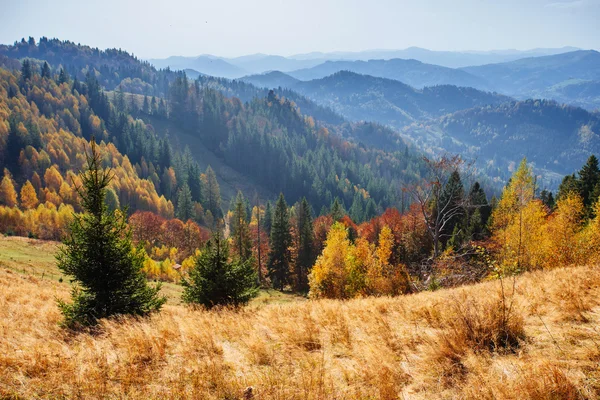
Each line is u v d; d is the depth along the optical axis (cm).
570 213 2319
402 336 650
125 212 1080
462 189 3550
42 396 495
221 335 770
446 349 534
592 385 390
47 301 1534
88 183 1005
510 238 1991
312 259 5319
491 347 543
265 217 8512
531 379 402
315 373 521
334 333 713
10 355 611
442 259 2008
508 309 595
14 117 13038
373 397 449
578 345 498
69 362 595
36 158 12150
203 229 9169
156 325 830
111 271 999
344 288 2814
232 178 18362
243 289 1292
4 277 2244
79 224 995
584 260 1883
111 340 735
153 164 15162
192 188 12975
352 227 6438
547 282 864
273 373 539
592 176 4041
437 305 810
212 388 505
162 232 7919
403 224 4981
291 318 859
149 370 571
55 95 18812
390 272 2661
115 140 16000
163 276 4444
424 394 447
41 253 3888
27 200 9475
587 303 643
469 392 416
